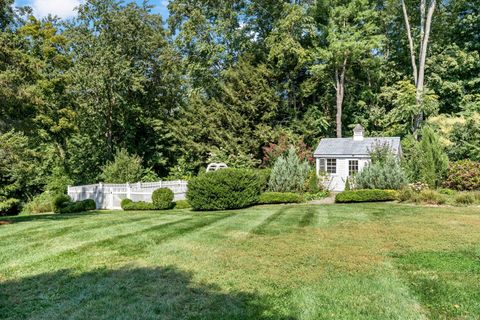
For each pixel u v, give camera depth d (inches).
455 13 1021.8
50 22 884.6
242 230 317.4
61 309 155.3
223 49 1010.7
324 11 1024.2
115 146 999.6
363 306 153.8
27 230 330.0
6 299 166.7
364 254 230.1
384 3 1108.5
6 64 465.7
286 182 652.1
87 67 873.5
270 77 968.3
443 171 633.0
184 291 173.2
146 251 246.5
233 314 148.4
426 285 175.6
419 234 285.1
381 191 564.1
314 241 267.9
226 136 942.4
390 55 1140.5
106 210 643.5
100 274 199.2
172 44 1045.2
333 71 1045.2
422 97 888.9
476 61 966.4
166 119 1093.8
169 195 593.9
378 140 767.7
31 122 523.5
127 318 145.9
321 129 1045.8
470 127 812.6
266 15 1055.6
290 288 174.6
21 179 733.9
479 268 199.0
